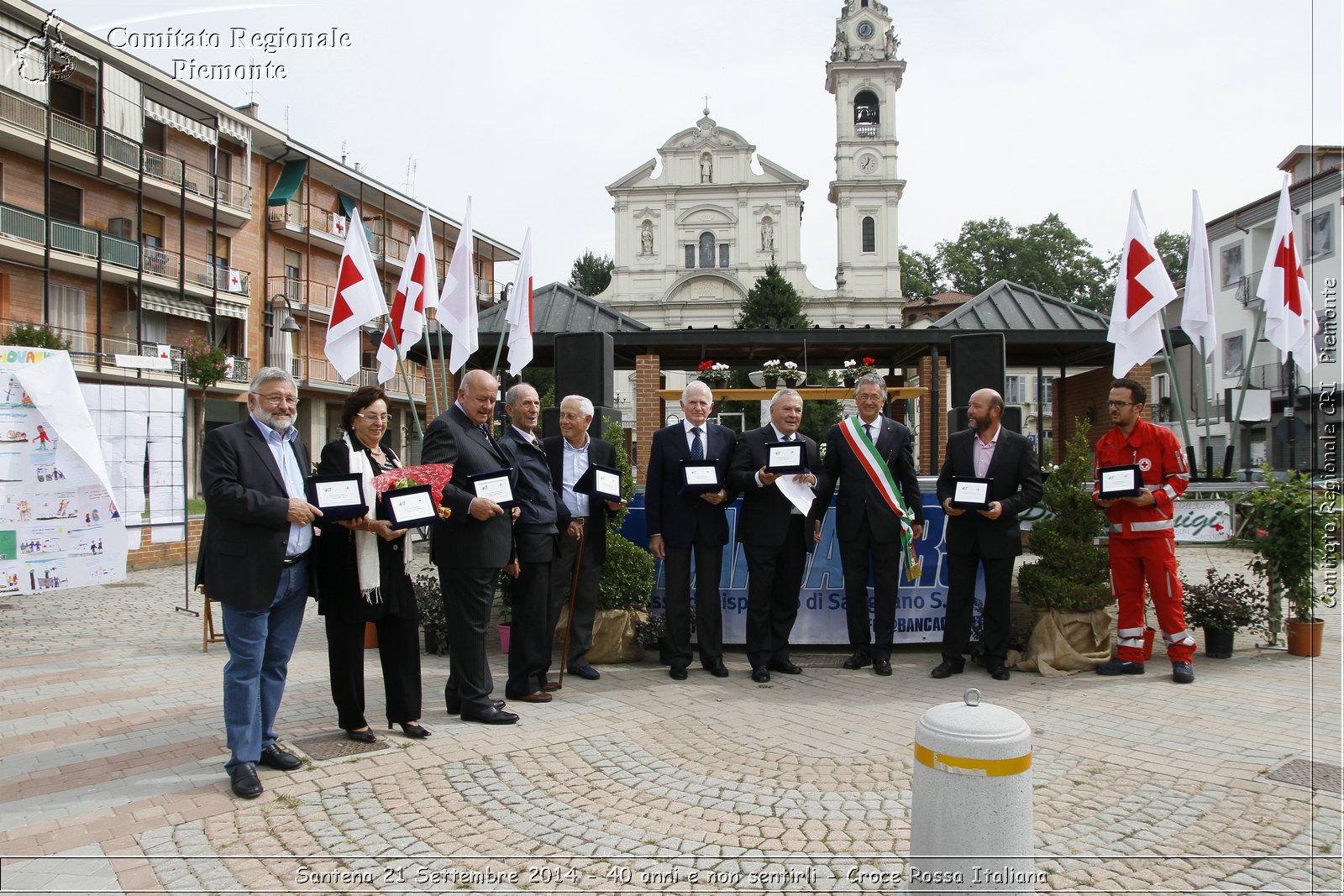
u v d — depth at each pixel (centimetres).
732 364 1638
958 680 618
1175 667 607
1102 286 6412
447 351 1338
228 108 2777
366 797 400
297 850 348
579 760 448
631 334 1370
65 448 819
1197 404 1365
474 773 429
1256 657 685
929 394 1416
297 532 438
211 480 400
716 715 530
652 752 461
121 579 856
